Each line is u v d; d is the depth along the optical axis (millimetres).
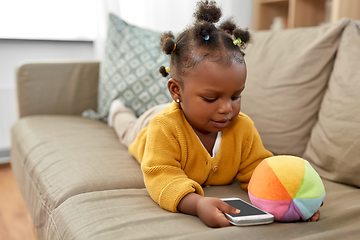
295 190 663
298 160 705
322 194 673
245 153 925
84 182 934
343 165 928
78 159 1103
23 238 1403
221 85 740
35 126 1491
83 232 690
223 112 758
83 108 1849
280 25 2666
